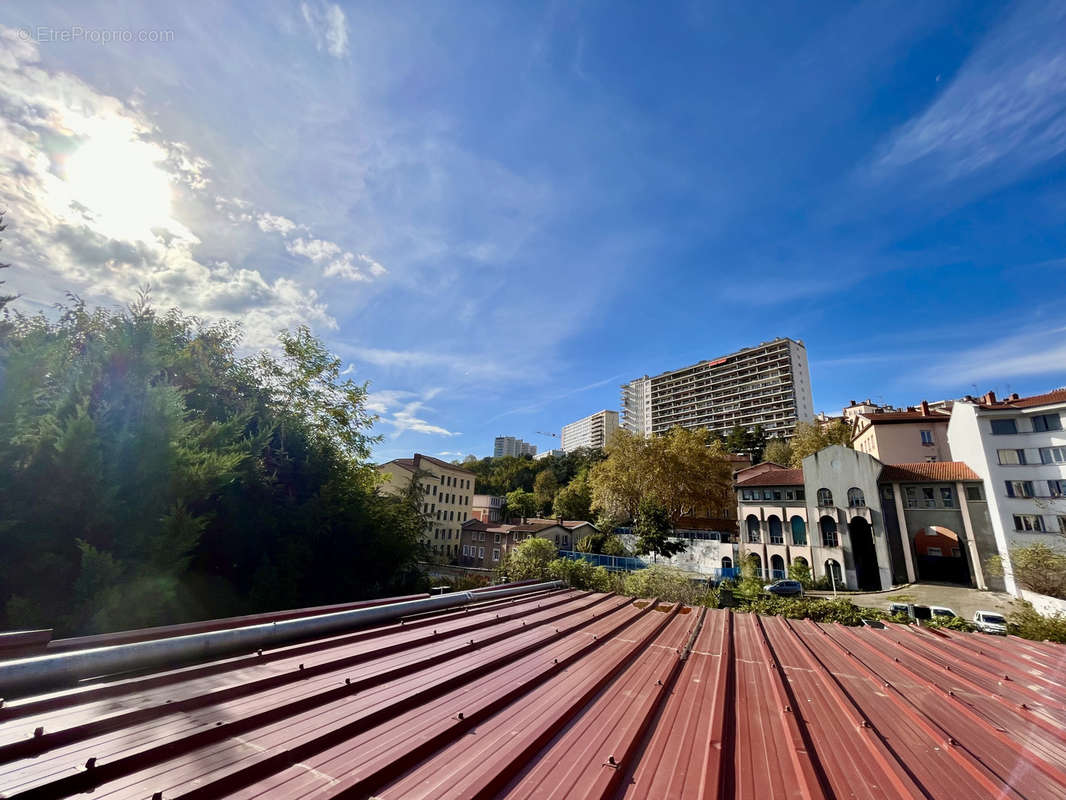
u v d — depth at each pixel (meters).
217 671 3.82
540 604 8.62
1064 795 2.79
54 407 7.69
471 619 6.83
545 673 4.52
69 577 6.98
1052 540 25.23
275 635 5.08
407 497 20.03
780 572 35.34
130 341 8.30
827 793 2.73
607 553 43.28
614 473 49.06
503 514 71.06
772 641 6.99
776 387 100.06
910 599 26.27
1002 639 7.52
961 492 29.41
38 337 8.62
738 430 79.19
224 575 11.11
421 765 2.69
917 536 34.59
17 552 6.62
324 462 14.88
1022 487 26.77
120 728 2.73
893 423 37.56
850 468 33.03
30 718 2.76
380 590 15.81
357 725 3.04
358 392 20.14
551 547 21.55
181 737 2.60
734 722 3.81
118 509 7.44
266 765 2.47
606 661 5.16
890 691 4.75
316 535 12.80
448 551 59.03
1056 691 4.86
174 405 8.55
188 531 8.10
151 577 7.53
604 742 3.19
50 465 6.95
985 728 3.82
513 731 3.20
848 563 31.75
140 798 2.11
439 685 3.88
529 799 2.46
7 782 2.07
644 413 133.75
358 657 4.44
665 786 2.70
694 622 8.01
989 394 32.12
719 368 111.38
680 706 4.05
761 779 2.87
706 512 51.41
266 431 12.60
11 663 3.19
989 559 27.61
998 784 2.87
